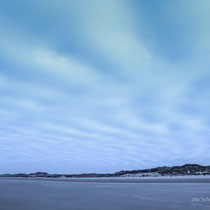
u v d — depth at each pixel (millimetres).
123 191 53000
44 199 39250
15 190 66312
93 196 42562
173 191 48219
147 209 26203
